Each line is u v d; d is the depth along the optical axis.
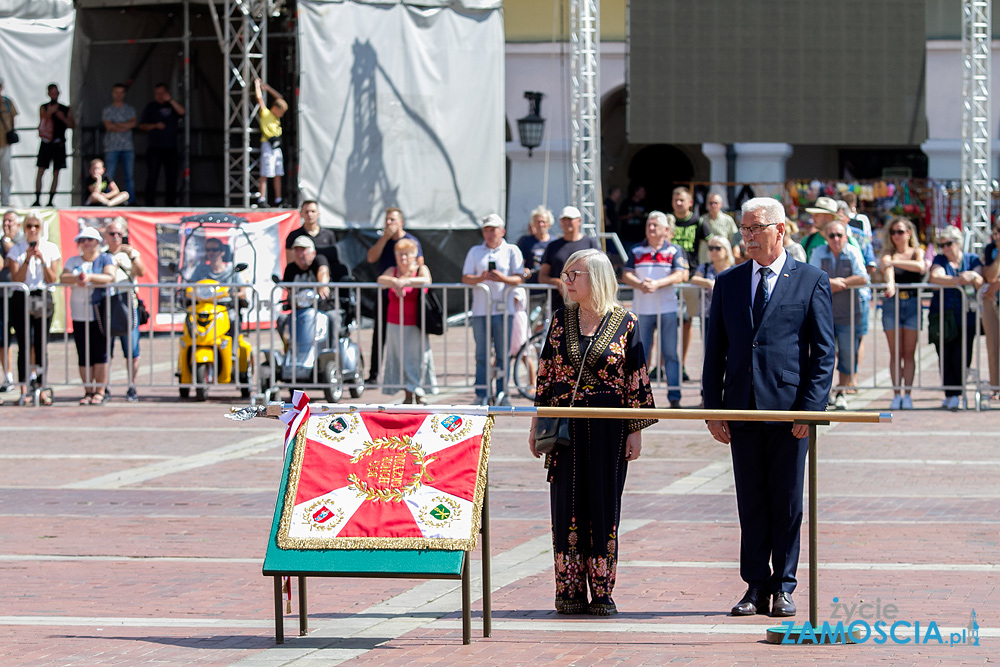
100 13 57.44
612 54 65.94
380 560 13.93
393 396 36.19
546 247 33.94
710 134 47.97
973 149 48.12
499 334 33.25
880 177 70.44
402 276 33.31
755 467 15.53
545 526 20.62
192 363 34.88
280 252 49.94
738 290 15.59
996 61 62.56
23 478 24.77
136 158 60.44
